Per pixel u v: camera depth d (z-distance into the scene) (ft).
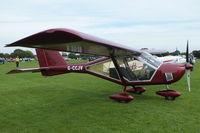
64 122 13.26
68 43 12.59
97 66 21.89
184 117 14.02
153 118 13.82
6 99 19.94
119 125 12.55
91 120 13.56
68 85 29.09
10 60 181.47
